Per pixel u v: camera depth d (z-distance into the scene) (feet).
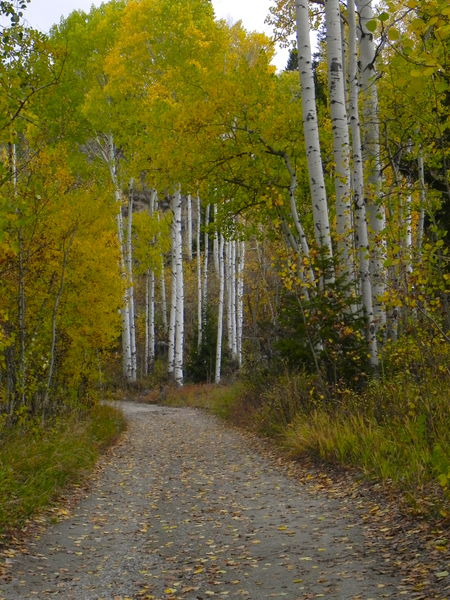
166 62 67.05
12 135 26.78
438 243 23.58
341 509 23.16
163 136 49.98
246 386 59.57
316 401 38.45
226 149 48.47
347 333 35.65
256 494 27.84
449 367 29.63
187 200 147.33
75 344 45.96
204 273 121.08
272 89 48.01
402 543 17.93
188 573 17.87
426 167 45.50
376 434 29.81
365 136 40.04
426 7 16.10
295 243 48.44
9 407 35.45
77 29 81.87
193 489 30.27
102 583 17.20
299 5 41.63
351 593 14.84
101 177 74.90
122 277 52.95
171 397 87.97
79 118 76.64
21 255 35.29
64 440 35.53
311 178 41.91
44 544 20.88
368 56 38.93
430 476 23.47
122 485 31.91
